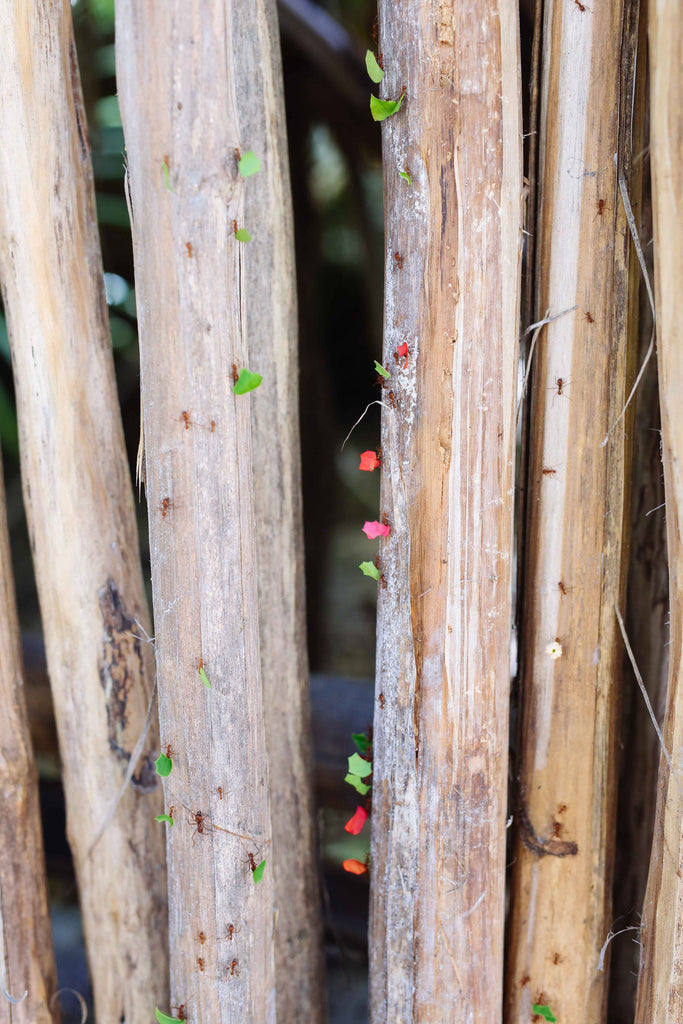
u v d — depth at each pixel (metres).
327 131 1.49
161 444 0.75
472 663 0.75
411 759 0.76
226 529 0.75
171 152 0.72
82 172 0.79
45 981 0.84
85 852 0.84
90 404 0.80
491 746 0.76
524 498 0.79
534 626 0.78
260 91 0.78
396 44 0.72
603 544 0.77
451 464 0.74
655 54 0.69
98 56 1.20
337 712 0.97
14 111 0.76
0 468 0.81
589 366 0.76
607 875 0.81
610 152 0.74
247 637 0.76
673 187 0.70
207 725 0.76
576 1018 0.81
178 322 0.73
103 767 0.83
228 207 0.73
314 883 0.87
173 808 0.78
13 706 0.81
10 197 0.77
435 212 0.72
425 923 0.77
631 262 0.77
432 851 0.76
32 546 0.82
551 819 0.79
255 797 0.77
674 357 0.71
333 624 1.66
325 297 1.73
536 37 0.75
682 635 0.73
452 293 0.72
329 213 1.73
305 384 1.41
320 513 1.45
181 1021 0.79
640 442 0.84
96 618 0.81
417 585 0.75
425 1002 0.78
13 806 0.81
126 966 0.85
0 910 0.81
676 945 0.74
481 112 0.71
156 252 0.73
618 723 0.81
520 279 0.74
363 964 1.06
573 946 0.80
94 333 0.80
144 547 1.32
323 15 1.13
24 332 0.78
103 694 0.82
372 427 1.80
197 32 0.71
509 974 0.82
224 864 0.77
